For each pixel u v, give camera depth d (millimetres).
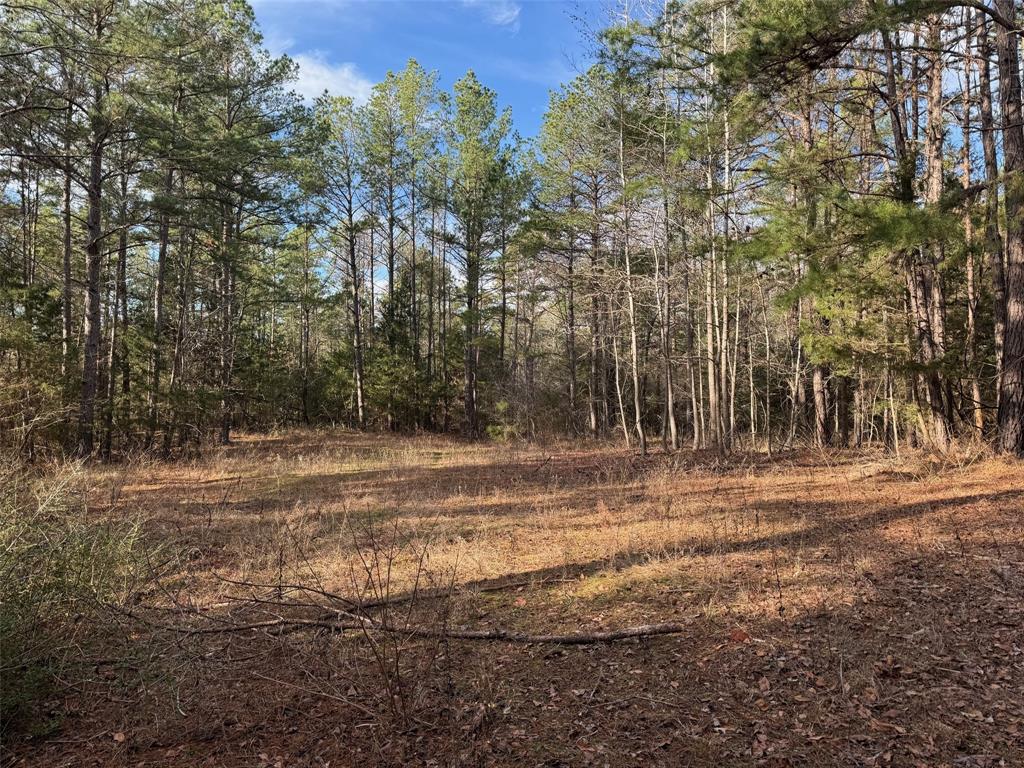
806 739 2971
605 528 7387
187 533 7094
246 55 18234
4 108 11164
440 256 32062
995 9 8805
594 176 19156
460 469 14367
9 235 18094
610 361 26969
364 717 3248
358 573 5711
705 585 5094
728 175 12492
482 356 30375
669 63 10508
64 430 12555
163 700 3416
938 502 7477
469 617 4660
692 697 3404
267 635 4129
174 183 17469
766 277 13219
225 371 20703
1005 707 3123
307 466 14523
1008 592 4527
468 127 26188
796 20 7105
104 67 11719
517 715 3260
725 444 15602
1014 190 7289
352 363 30172
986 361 11648
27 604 3314
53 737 3100
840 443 16203
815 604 4582
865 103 11508
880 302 10539
